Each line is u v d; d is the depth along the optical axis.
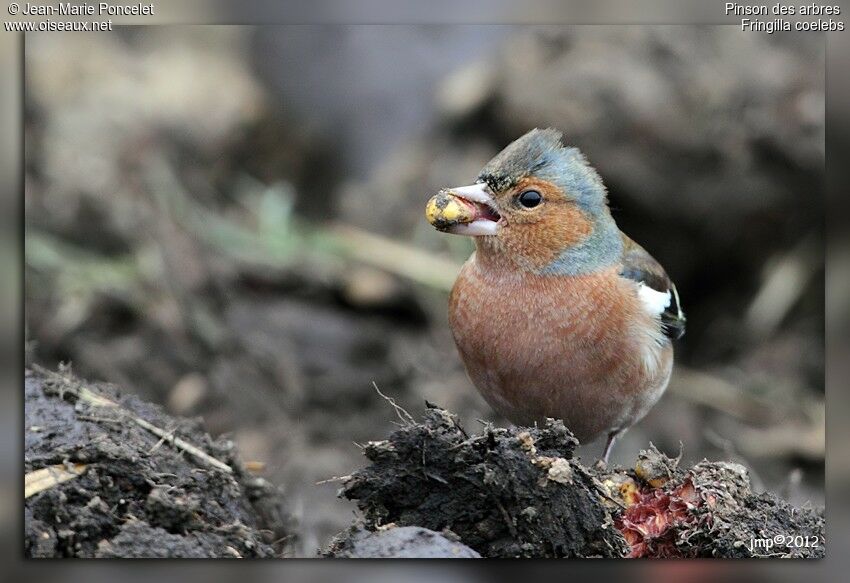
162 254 11.95
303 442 10.85
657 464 6.75
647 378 7.83
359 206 13.80
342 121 14.62
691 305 13.95
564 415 7.93
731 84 13.09
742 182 13.16
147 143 13.56
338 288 12.61
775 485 11.62
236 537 6.21
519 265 7.64
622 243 8.25
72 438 6.46
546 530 5.99
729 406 12.88
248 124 14.67
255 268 12.52
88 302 11.09
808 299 13.62
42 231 11.70
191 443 6.98
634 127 13.05
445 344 12.45
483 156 13.76
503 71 13.73
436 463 6.03
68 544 5.90
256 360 11.44
